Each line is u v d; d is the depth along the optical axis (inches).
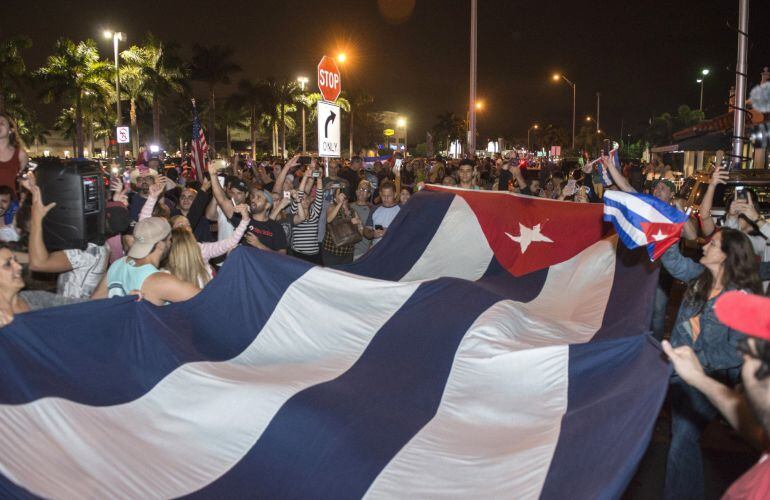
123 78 2655.0
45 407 144.3
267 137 4763.8
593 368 161.9
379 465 143.9
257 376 177.2
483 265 287.7
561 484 124.6
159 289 199.9
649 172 960.9
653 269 219.3
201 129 353.4
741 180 456.8
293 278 204.7
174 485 140.1
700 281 175.6
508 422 159.0
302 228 349.1
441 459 144.0
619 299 231.0
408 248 300.8
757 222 255.8
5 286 166.4
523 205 295.6
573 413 144.4
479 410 164.6
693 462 173.9
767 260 253.1
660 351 139.8
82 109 2802.7
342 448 149.2
